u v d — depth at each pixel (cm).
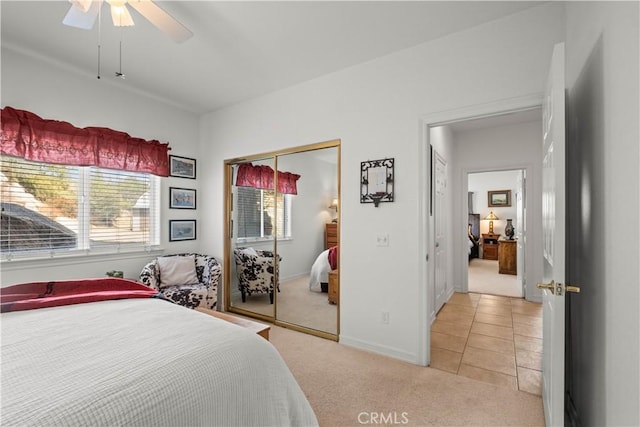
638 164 91
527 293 428
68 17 164
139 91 336
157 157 351
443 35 231
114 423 76
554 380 134
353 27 223
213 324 134
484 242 824
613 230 110
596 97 130
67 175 287
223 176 384
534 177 424
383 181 257
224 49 253
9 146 246
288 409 118
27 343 109
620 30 104
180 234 382
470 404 188
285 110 326
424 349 237
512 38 206
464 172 474
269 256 348
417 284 241
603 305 120
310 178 313
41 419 71
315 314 313
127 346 108
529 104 200
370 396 196
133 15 209
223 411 97
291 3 197
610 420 112
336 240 299
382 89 261
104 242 313
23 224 260
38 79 268
